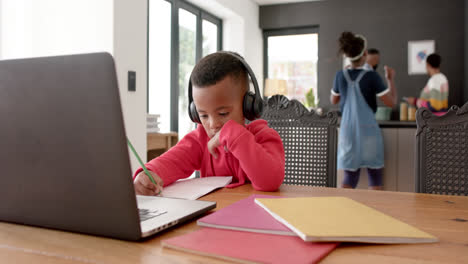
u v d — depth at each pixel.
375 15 4.86
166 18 3.64
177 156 1.01
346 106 3.06
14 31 2.31
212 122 0.88
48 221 0.49
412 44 4.73
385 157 3.17
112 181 0.44
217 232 0.49
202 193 0.82
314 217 0.52
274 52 5.46
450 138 1.02
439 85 4.38
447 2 4.60
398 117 4.76
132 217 0.44
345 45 3.09
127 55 2.20
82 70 0.42
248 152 0.83
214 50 4.80
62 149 0.45
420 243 0.47
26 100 0.46
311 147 1.31
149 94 3.40
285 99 1.36
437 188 1.03
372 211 0.57
